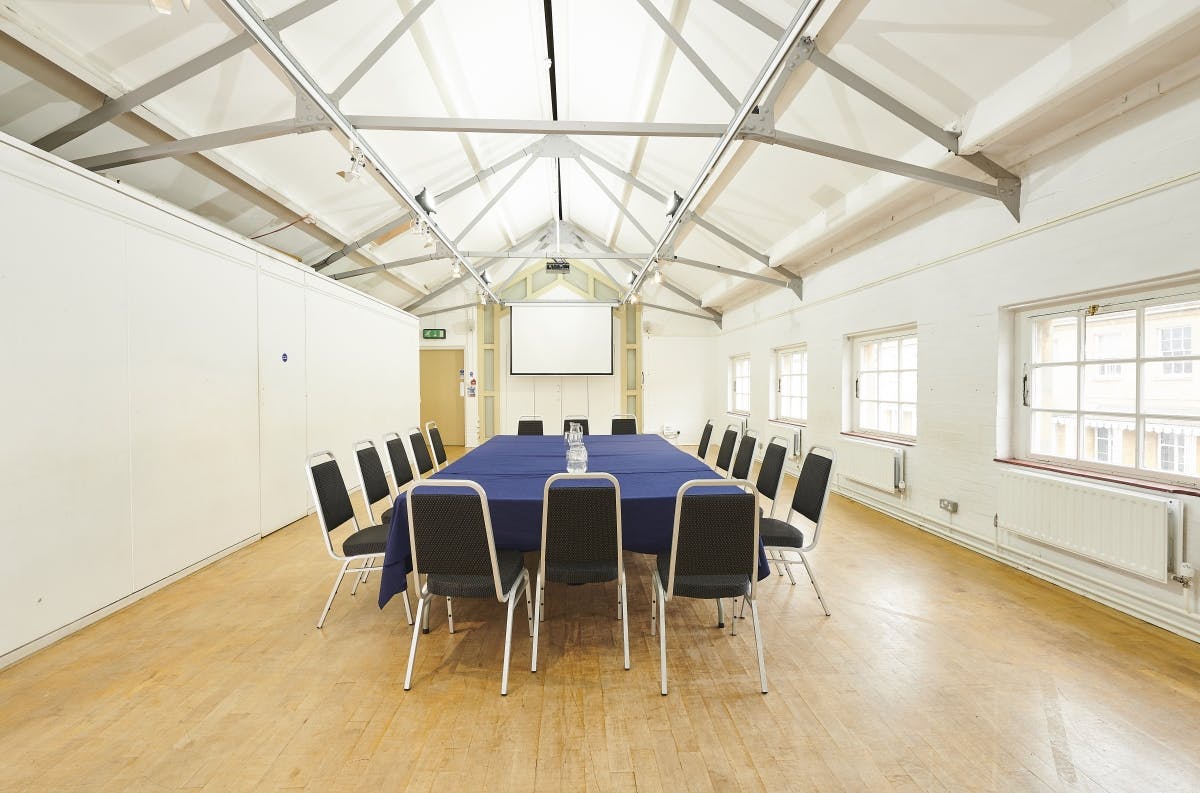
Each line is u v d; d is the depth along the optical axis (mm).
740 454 3664
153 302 2873
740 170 4660
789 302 6355
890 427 4574
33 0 2195
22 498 2166
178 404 3055
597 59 4035
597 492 1933
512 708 1831
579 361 9281
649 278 8680
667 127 3047
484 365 9461
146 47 2596
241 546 3645
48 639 2266
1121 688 1919
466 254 6359
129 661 2152
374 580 3088
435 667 2109
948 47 2605
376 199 4957
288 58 2365
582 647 2275
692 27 3240
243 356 3680
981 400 3361
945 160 3113
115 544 2615
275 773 1527
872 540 3725
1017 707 1821
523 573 2330
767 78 2482
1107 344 2705
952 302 3598
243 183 3801
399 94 3680
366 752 1613
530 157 5770
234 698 1896
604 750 1617
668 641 2316
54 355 2307
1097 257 2600
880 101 2977
